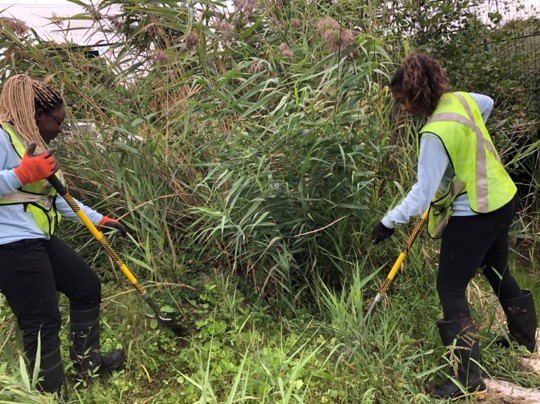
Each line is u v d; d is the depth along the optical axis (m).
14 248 2.19
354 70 3.21
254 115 3.35
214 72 3.50
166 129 3.54
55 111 2.32
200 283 3.31
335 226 3.24
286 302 3.15
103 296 3.27
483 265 2.84
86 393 2.48
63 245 2.52
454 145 2.34
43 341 2.31
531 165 4.54
